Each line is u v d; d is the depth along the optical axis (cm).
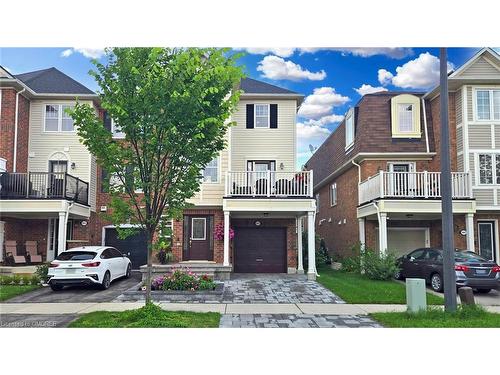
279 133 2150
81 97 2097
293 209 1811
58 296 1352
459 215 1939
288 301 1263
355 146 2212
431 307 1099
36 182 1908
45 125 2139
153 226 960
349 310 1127
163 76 904
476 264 1430
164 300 1273
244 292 1422
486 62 1980
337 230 2583
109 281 1536
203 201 2014
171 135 909
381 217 1802
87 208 2072
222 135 987
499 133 1953
